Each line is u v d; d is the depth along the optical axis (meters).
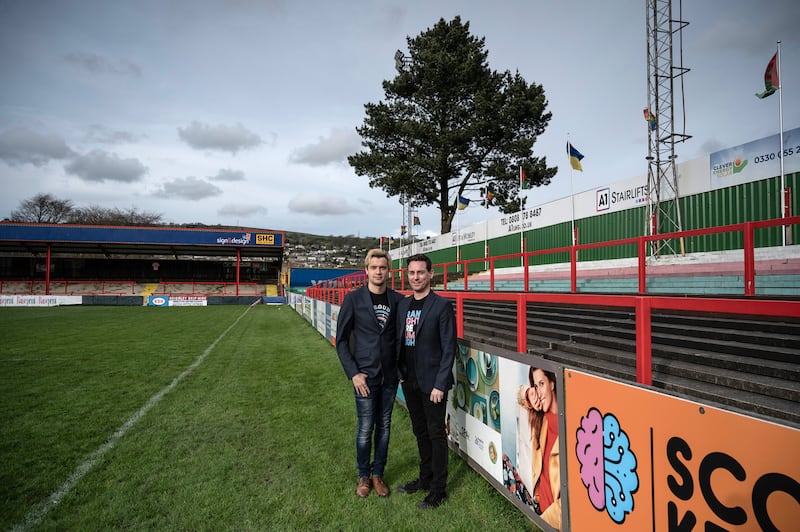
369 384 3.08
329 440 4.19
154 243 37.91
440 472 2.88
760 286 9.46
